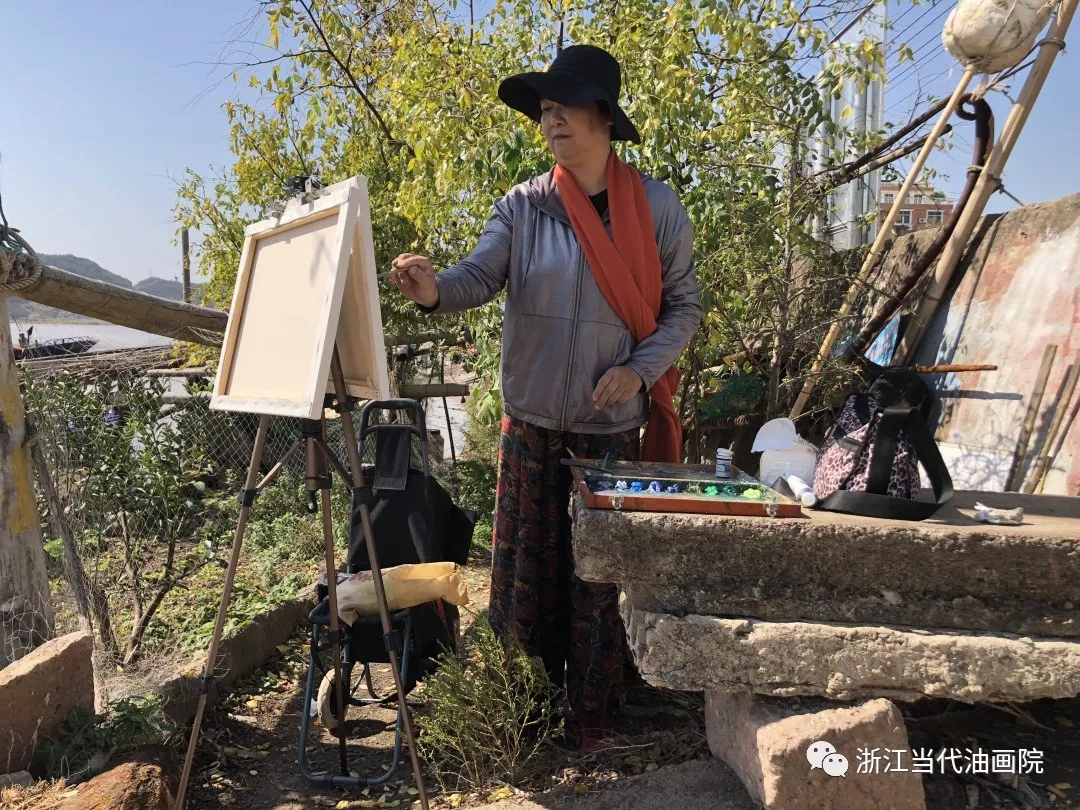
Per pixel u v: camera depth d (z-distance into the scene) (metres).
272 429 6.18
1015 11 3.46
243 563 5.30
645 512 2.19
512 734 2.66
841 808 1.96
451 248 5.49
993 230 3.92
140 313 3.75
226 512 5.94
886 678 2.09
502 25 4.61
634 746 2.71
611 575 2.20
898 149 4.38
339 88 6.42
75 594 3.42
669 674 2.14
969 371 3.70
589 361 2.64
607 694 2.78
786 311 4.06
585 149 2.61
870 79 4.30
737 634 2.12
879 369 2.55
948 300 4.06
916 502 2.21
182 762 2.83
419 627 2.93
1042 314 3.47
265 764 2.92
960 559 2.13
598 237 2.58
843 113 4.39
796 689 2.12
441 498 3.24
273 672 3.72
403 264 2.40
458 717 2.63
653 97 3.79
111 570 3.98
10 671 2.48
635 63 3.98
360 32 6.18
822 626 2.13
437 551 3.11
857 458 2.37
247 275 2.67
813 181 4.32
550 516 2.77
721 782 2.33
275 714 3.34
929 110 4.16
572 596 2.78
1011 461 3.37
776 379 4.11
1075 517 2.39
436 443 8.38
